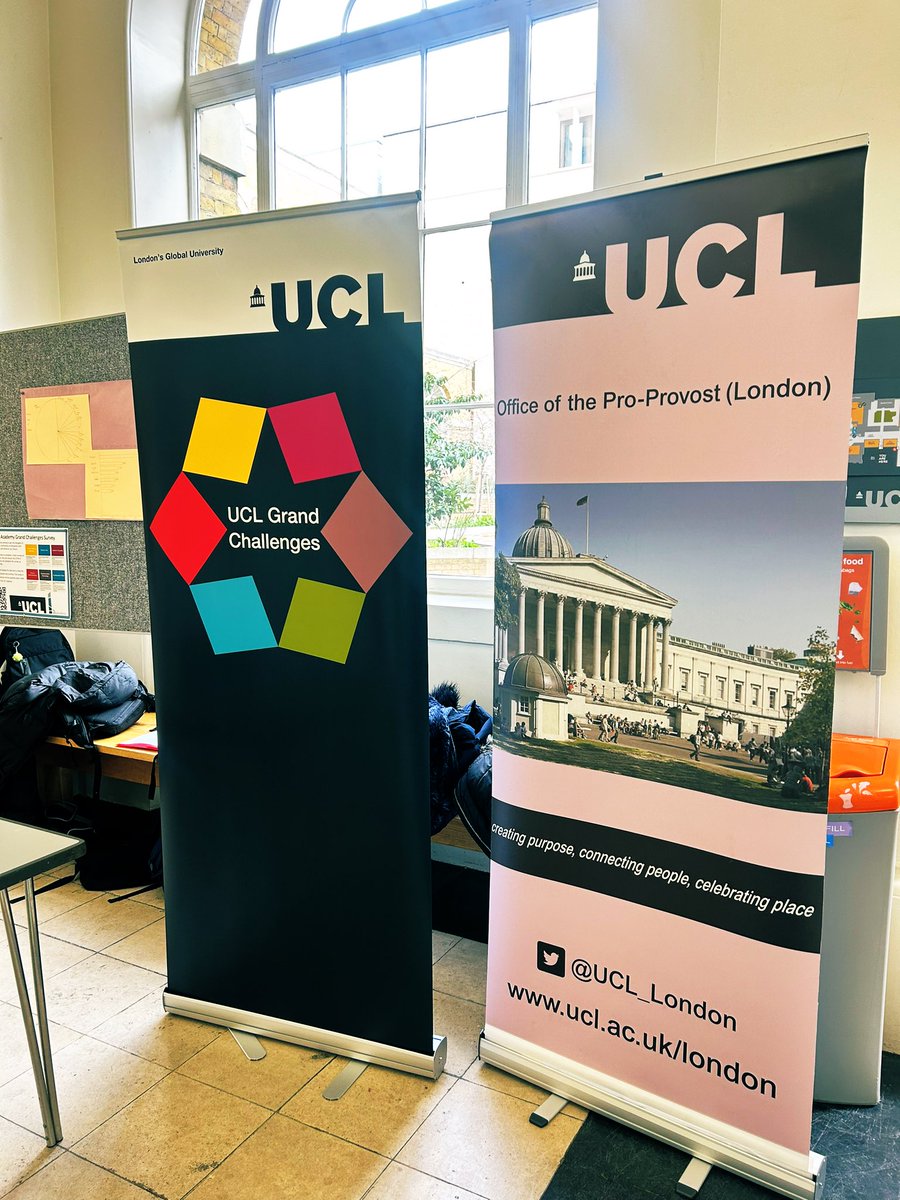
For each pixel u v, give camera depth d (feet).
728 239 4.70
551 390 5.39
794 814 4.86
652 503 5.14
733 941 5.12
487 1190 5.18
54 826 10.15
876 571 6.18
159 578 6.50
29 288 10.52
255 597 6.16
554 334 5.32
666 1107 5.50
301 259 5.67
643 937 5.46
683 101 7.11
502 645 5.85
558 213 5.20
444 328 9.53
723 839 5.10
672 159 7.22
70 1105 5.94
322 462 5.83
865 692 6.45
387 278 5.47
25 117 10.32
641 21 7.23
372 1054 6.33
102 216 10.44
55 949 8.13
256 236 5.76
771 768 4.91
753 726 4.95
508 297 5.46
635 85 7.30
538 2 8.48
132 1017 7.00
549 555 5.54
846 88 6.04
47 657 10.61
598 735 5.50
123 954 8.05
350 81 9.76
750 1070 5.14
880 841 5.64
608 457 5.25
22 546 8.06
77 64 10.30
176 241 5.99
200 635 6.40
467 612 9.16
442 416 9.64
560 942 5.84
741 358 4.76
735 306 4.73
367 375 5.63
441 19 9.06
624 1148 5.52
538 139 8.75
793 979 4.94
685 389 4.94
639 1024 5.55
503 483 5.68
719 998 5.21
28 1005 5.37
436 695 8.89
